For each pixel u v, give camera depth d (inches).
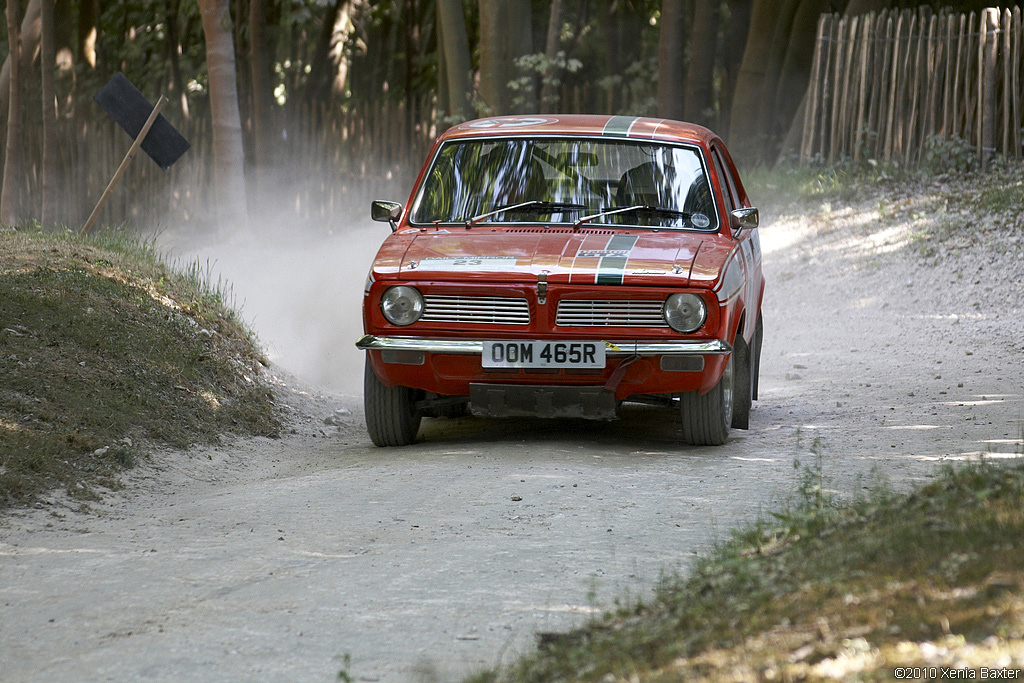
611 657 420.2
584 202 981.8
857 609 407.8
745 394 1018.1
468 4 3280.0
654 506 718.5
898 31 2244.1
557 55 2539.4
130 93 1537.9
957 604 390.0
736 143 2647.6
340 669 465.7
